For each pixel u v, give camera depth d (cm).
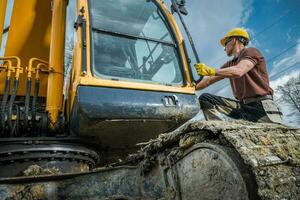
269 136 138
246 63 268
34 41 353
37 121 268
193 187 136
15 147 229
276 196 111
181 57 305
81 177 200
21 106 302
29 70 284
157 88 268
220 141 130
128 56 284
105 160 311
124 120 246
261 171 115
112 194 187
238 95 294
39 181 195
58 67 298
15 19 357
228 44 316
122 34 290
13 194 187
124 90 253
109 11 295
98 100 238
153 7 327
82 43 259
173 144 157
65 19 323
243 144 122
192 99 281
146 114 253
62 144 243
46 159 231
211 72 257
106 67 266
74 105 252
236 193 114
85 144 265
